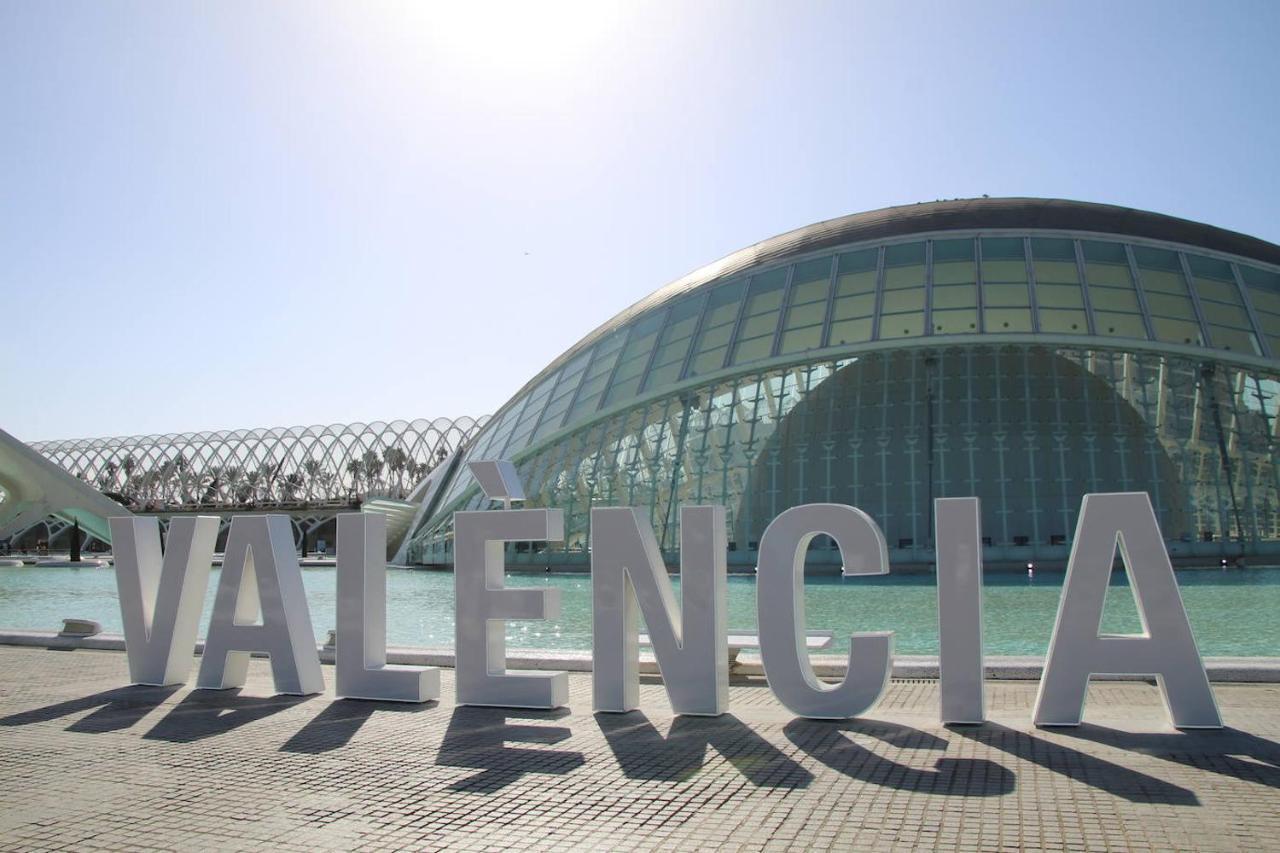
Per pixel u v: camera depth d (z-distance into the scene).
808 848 7.11
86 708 12.91
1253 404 39.94
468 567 12.88
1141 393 40.44
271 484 116.69
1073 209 47.50
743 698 13.53
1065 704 10.87
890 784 8.73
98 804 8.52
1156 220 47.22
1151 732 10.53
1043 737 10.43
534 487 47.31
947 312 42.16
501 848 7.27
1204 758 9.40
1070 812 7.78
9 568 66.12
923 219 47.44
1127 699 12.90
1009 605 25.89
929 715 11.94
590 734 11.01
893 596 29.91
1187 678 10.60
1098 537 10.90
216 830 7.78
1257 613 23.02
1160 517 38.59
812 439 41.72
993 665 14.43
